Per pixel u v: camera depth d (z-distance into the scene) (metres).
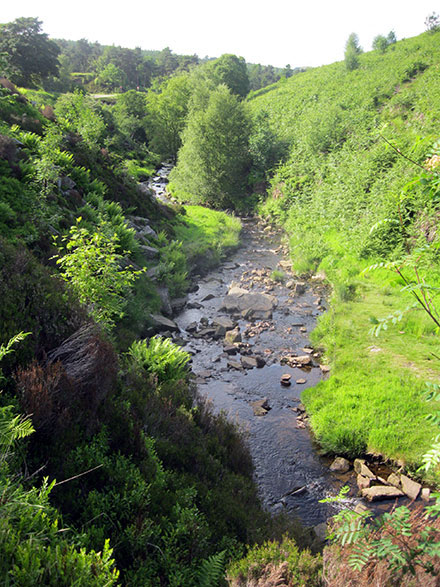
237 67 90.62
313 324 17.00
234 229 29.53
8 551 3.03
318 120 39.12
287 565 4.32
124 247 17.80
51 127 22.25
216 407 11.39
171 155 61.00
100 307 9.88
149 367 10.37
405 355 13.29
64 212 15.95
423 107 33.66
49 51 74.31
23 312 7.41
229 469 7.97
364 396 11.11
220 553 4.71
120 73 128.12
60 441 5.50
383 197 23.11
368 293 18.50
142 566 4.47
